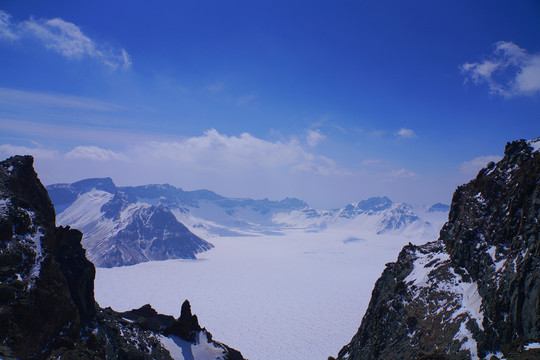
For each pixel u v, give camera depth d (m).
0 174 82.62
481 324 73.50
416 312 96.19
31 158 93.06
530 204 78.94
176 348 111.88
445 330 80.94
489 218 99.56
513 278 70.25
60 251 92.62
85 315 92.12
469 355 69.25
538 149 103.38
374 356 97.81
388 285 126.88
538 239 68.62
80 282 93.25
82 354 72.81
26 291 69.19
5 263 69.50
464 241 101.75
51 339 72.12
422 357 69.81
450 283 98.00
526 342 57.16
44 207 91.12
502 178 106.81
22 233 76.81
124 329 104.19
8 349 55.84
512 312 66.31
